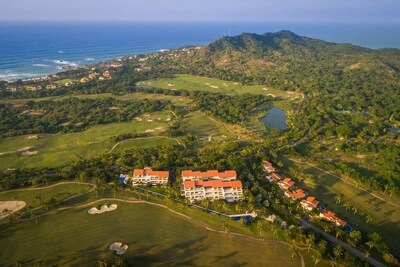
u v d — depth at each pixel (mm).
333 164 187500
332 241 128625
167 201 152625
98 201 153250
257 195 156250
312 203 149125
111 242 126688
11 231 133000
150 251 122125
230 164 182750
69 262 116688
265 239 128875
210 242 127250
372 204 155375
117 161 187625
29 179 171125
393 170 183250
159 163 184375
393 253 122188
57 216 142625
